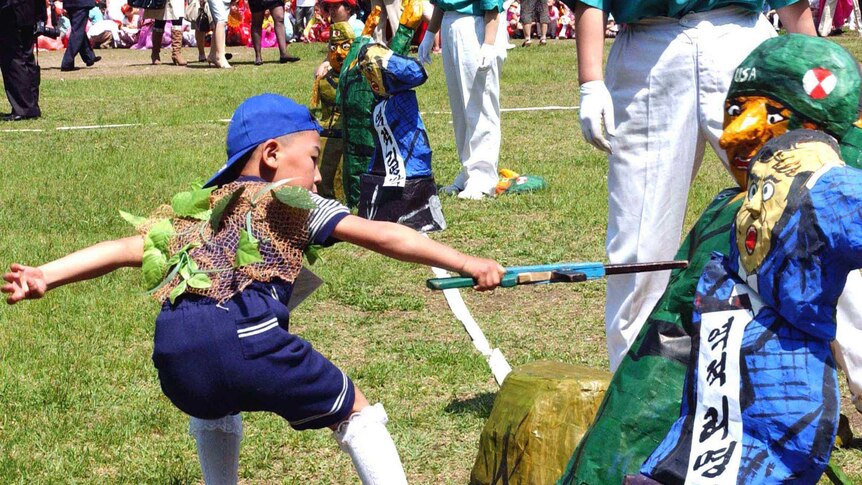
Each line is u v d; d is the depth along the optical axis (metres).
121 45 26.48
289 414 3.25
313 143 3.47
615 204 4.46
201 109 15.02
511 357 5.61
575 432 3.71
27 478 4.30
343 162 8.38
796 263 2.57
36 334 5.95
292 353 3.19
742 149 2.98
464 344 5.79
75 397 5.09
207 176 10.27
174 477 4.27
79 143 12.45
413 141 7.80
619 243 4.45
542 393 3.77
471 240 7.99
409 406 4.96
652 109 4.30
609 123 4.18
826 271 2.55
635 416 2.87
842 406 4.77
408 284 6.97
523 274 3.06
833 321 2.63
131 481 4.27
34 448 4.59
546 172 10.31
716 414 2.66
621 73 4.35
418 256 3.16
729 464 2.60
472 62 9.16
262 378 3.16
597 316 6.26
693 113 4.26
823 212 2.54
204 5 21.55
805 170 2.61
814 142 2.68
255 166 3.42
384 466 3.29
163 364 3.20
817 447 2.58
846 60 2.91
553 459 3.70
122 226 8.42
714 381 2.67
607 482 2.89
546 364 4.08
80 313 6.32
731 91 3.05
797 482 2.61
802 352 2.62
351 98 8.09
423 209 7.84
